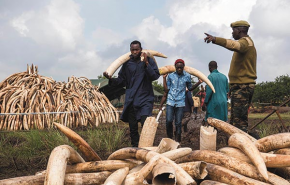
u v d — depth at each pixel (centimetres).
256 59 591
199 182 264
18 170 481
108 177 239
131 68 529
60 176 227
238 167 264
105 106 1088
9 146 606
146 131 409
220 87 648
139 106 520
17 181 251
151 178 244
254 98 3675
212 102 640
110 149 601
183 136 823
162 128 1027
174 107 694
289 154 280
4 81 1059
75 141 268
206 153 283
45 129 870
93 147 608
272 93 3588
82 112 979
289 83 3638
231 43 558
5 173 467
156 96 2709
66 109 984
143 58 504
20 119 894
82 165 270
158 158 239
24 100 955
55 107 980
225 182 255
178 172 228
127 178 239
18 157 544
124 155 271
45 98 984
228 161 269
